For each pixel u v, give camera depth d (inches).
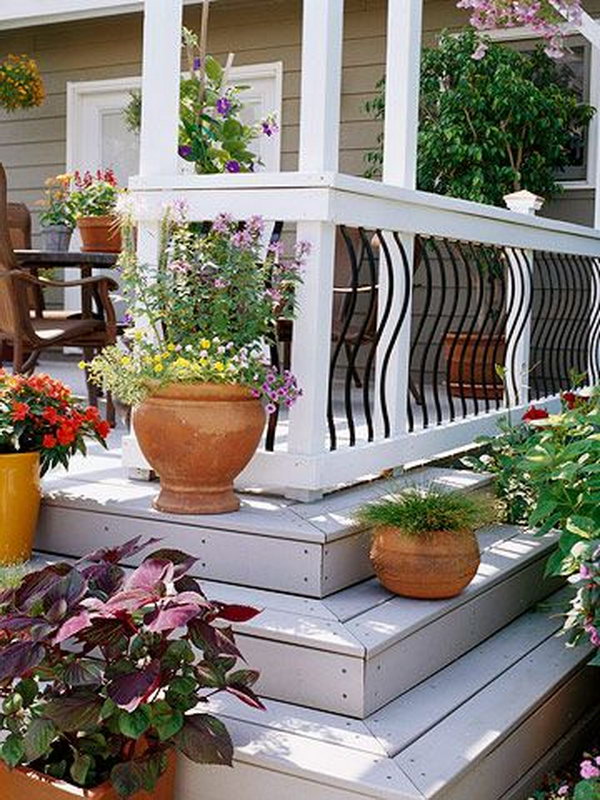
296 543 107.9
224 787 87.5
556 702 107.7
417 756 86.5
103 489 127.4
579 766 111.3
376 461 131.6
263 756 85.6
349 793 82.0
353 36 267.1
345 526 110.3
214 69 165.5
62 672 79.7
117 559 88.5
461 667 109.2
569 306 252.1
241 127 163.9
